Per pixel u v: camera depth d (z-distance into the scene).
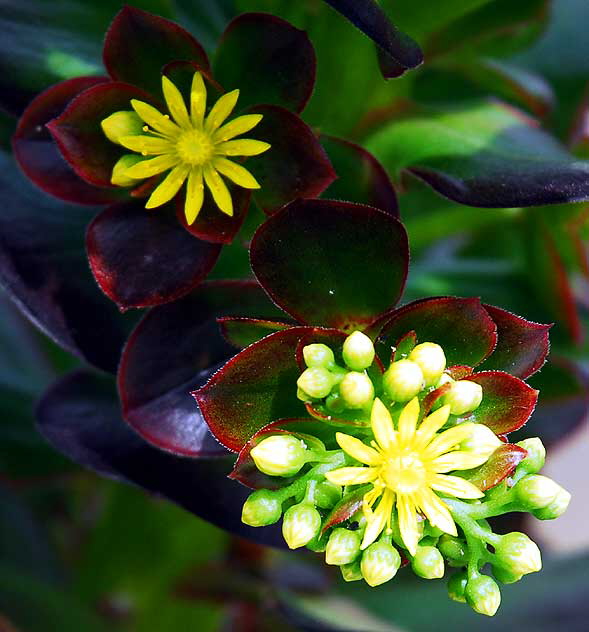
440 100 0.38
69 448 0.35
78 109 0.33
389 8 0.35
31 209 0.36
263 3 0.35
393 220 0.32
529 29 0.38
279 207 0.33
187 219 0.33
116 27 0.33
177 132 0.33
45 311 0.35
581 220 0.37
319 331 0.31
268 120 0.33
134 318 0.35
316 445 0.31
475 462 0.31
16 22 0.35
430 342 0.32
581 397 0.38
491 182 0.34
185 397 0.34
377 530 0.31
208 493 0.35
